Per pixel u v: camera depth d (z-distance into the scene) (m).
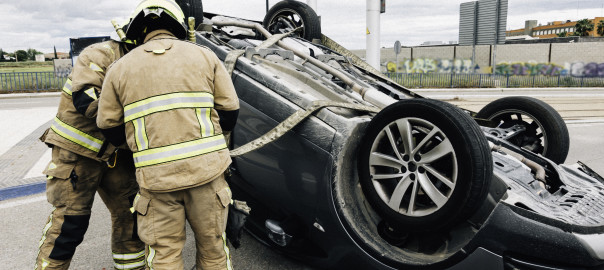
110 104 1.89
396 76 20.75
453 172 2.09
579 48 29.92
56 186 2.25
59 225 2.28
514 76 20.80
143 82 1.82
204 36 3.42
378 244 2.38
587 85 20.97
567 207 2.33
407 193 2.40
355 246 2.39
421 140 2.24
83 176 2.27
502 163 2.60
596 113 10.51
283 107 2.69
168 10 2.01
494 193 2.26
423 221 2.20
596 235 2.00
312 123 2.55
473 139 2.02
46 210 4.01
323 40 4.52
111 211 2.53
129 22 2.06
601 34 82.38
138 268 2.60
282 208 2.78
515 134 3.33
